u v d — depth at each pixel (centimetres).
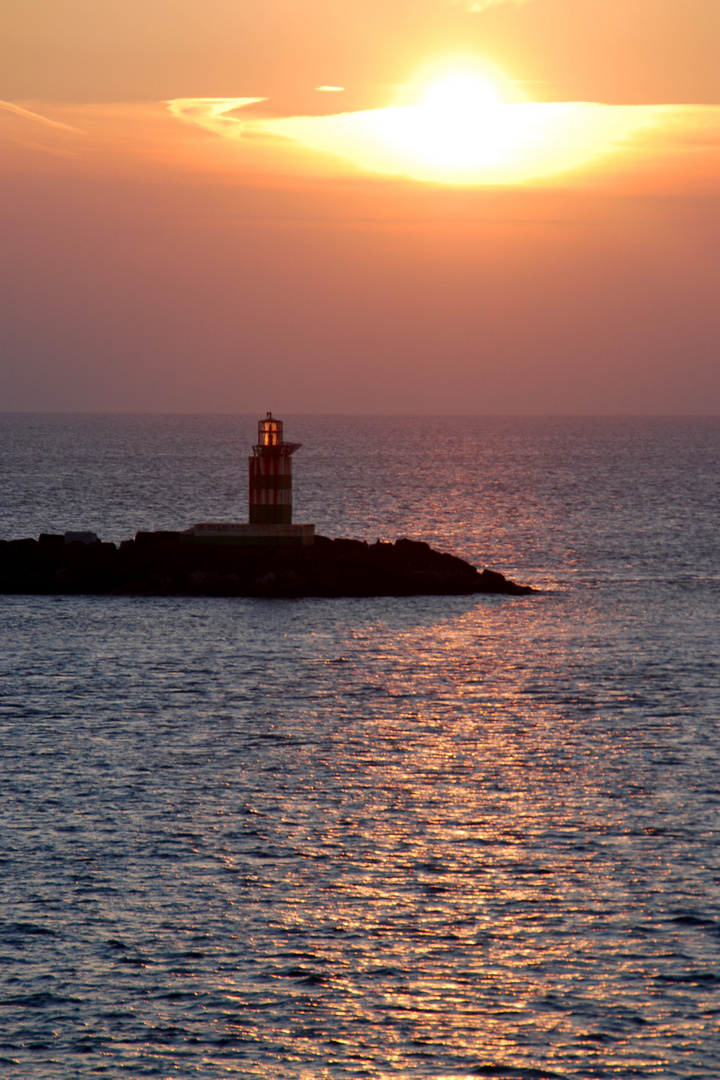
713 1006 8769
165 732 15400
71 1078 8012
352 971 9238
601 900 10331
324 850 11388
